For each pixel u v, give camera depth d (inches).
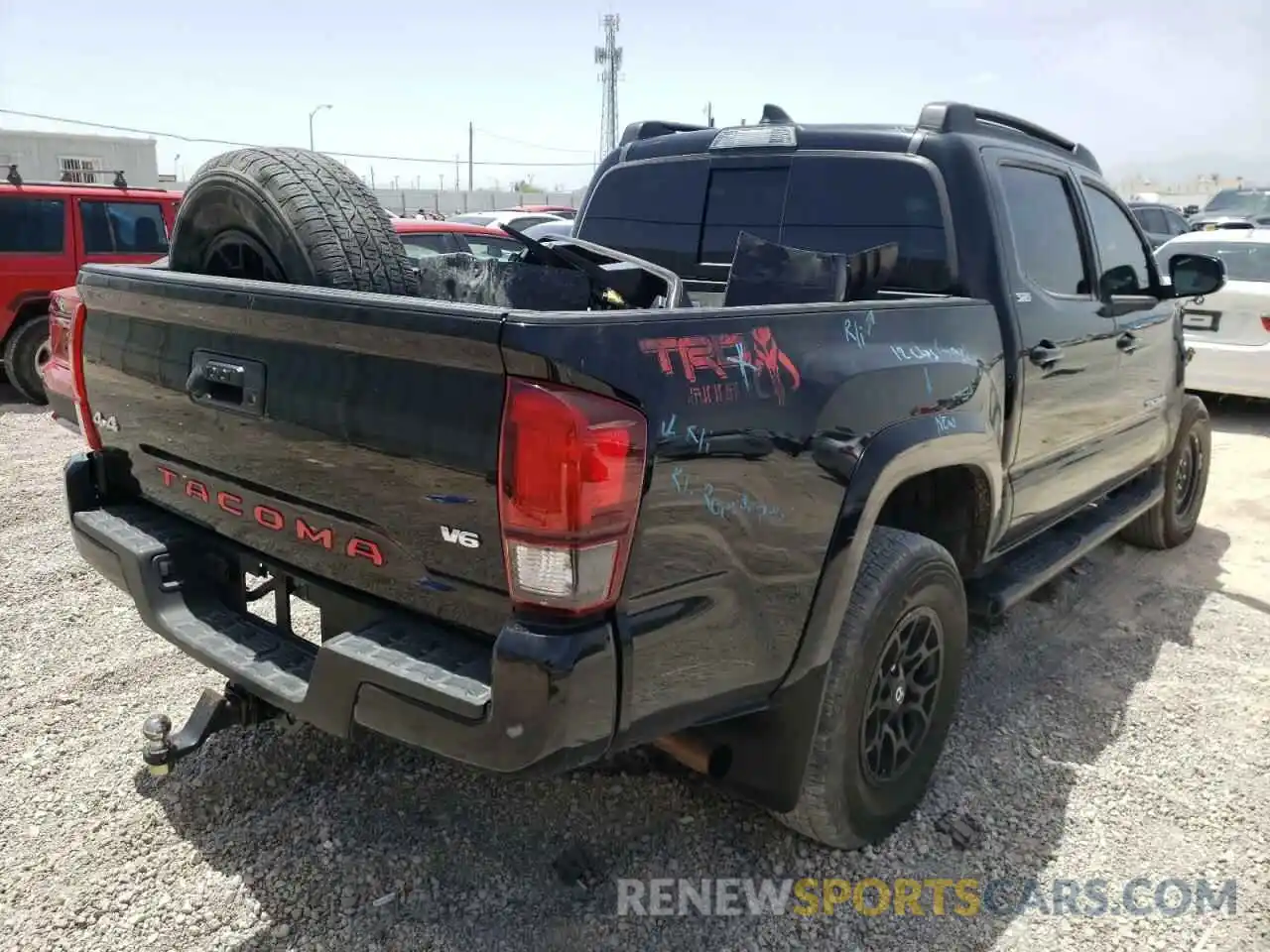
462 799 120.9
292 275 112.5
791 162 147.6
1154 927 104.7
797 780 101.1
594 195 173.5
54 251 357.7
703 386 81.6
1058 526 174.9
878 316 104.9
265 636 102.6
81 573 190.9
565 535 73.4
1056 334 142.3
